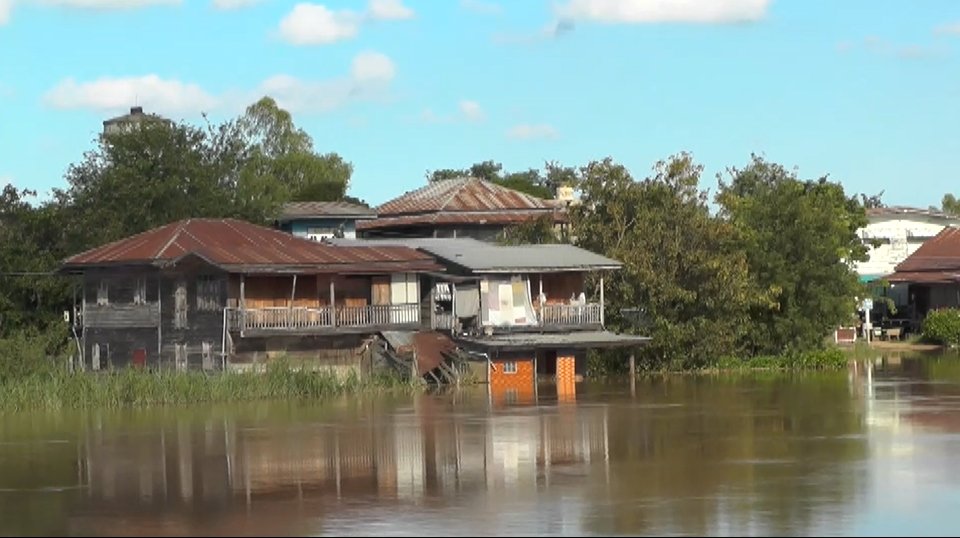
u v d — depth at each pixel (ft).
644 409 212.84
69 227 307.37
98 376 234.17
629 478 148.05
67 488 148.56
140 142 336.90
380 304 264.72
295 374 239.50
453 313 265.95
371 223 375.86
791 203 304.50
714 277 281.54
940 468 150.41
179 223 277.23
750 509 129.80
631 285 282.36
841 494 136.46
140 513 134.62
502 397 235.61
